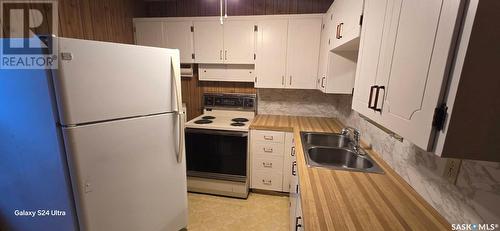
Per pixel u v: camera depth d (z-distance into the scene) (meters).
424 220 0.90
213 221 2.19
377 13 0.98
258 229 2.08
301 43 2.54
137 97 1.33
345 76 2.06
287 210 2.37
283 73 2.65
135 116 1.34
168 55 1.49
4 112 1.17
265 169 2.58
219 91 3.06
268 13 2.78
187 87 3.11
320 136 2.16
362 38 1.18
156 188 1.53
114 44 1.18
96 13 2.31
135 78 1.30
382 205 0.99
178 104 1.59
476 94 0.51
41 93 1.02
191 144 2.55
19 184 1.26
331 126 2.44
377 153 1.60
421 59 0.63
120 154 1.27
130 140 1.32
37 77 1.00
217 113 3.03
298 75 2.62
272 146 2.50
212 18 2.64
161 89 1.47
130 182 1.35
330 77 2.09
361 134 1.94
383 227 0.85
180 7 2.96
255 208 2.39
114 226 1.29
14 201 1.33
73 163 1.07
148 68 1.37
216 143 2.50
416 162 1.11
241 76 2.80
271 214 2.30
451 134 0.54
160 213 1.59
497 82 0.50
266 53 2.63
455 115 0.53
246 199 2.56
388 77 0.84
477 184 0.76
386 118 0.84
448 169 0.89
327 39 2.15
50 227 1.24
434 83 0.56
